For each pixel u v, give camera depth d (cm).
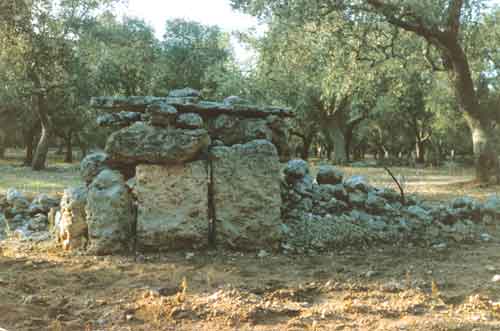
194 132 673
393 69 2091
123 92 3622
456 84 1764
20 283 538
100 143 4828
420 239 747
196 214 683
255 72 3144
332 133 3972
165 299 486
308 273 585
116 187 680
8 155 5706
